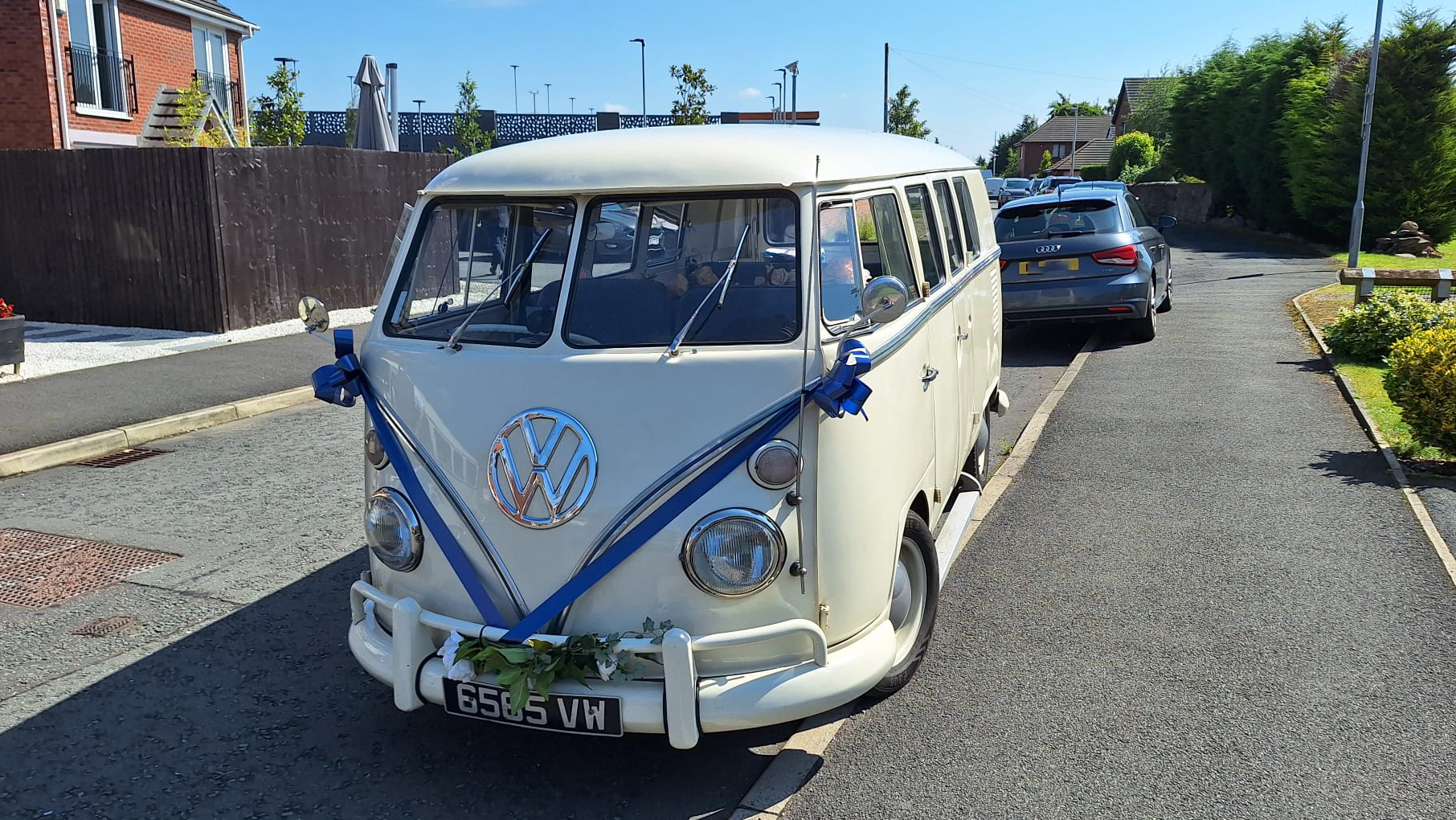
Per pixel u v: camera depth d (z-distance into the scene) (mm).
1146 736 4234
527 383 3707
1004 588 5742
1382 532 6445
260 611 5578
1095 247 12312
